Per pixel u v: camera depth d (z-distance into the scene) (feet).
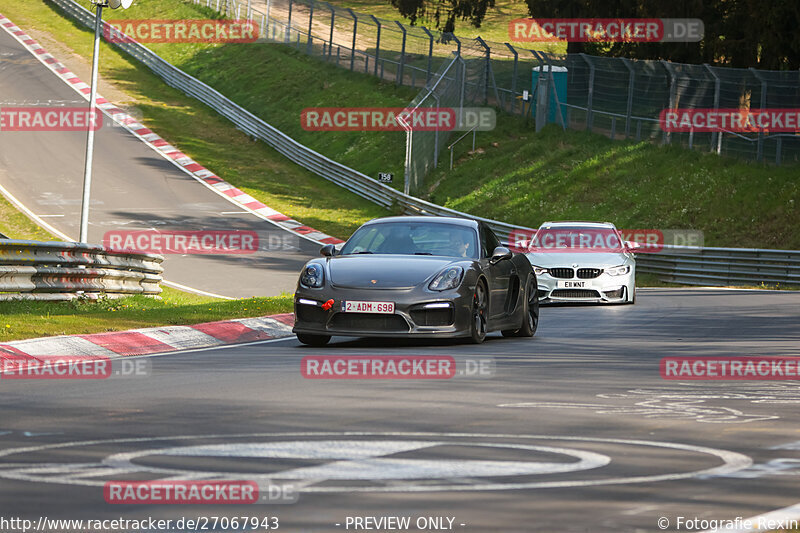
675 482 59.16
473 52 573.33
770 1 432.25
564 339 158.40
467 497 54.75
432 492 55.83
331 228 467.93
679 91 460.96
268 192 528.63
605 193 453.99
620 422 81.61
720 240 396.57
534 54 538.88
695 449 70.13
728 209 411.34
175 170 550.77
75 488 56.59
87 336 139.95
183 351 138.21
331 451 67.62
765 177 420.36
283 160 597.93
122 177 524.52
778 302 250.37
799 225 389.60
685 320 196.85
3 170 513.86
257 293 308.60
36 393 96.68
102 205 467.11
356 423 79.56
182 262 364.58
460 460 64.80
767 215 401.08
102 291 220.43
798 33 432.25
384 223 157.17
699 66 453.58
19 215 436.35
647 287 342.44
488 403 91.30
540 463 64.13
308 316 140.46
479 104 585.22
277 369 116.26
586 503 53.62
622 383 107.34
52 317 157.38
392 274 140.05
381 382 105.40
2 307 171.32
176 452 67.05
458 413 85.20
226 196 511.40
